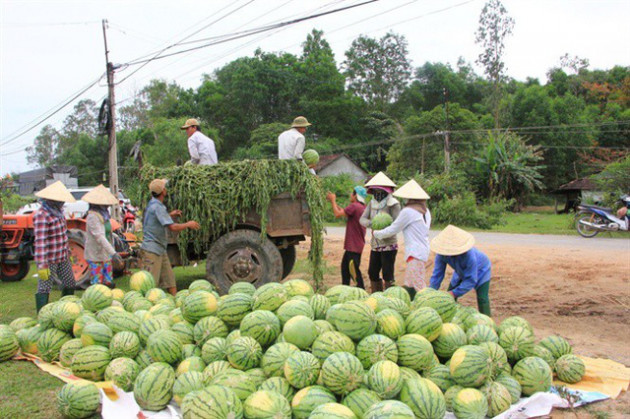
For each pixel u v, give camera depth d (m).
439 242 5.63
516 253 12.62
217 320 4.89
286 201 8.19
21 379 4.84
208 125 50.88
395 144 44.75
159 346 4.48
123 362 4.48
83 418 4.06
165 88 61.78
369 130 54.97
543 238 17.20
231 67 56.56
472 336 4.61
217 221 7.92
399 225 6.71
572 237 17.39
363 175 47.22
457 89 63.25
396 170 42.38
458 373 3.95
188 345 4.76
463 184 28.23
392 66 62.34
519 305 7.79
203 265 12.39
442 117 42.41
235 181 7.95
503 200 30.47
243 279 7.93
